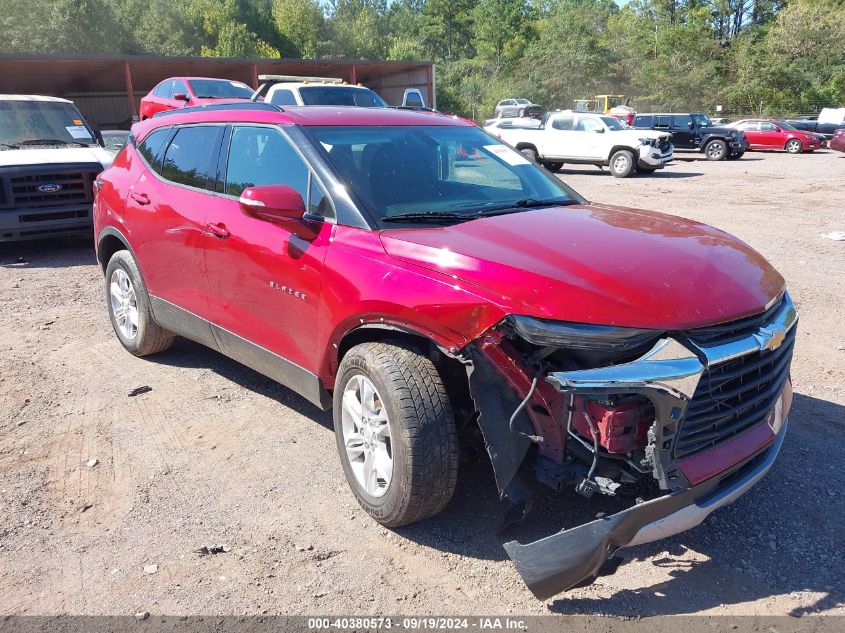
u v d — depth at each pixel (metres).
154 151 5.05
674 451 2.57
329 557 3.08
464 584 2.90
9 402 4.66
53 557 3.09
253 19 62.72
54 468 3.84
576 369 2.59
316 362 3.56
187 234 4.41
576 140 21.88
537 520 3.24
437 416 2.94
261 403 4.65
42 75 25.69
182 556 3.09
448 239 3.10
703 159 28.34
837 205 13.68
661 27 69.38
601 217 3.60
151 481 3.70
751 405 2.85
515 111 46.44
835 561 3.03
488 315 2.70
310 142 3.74
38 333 6.09
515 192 4.04
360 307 3.13
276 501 3.51
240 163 4.16
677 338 2.58
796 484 3.63
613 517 2.50
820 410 4.48
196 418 4.43
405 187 3.70
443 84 67.50
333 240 3.40
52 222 9.03
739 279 2.95
